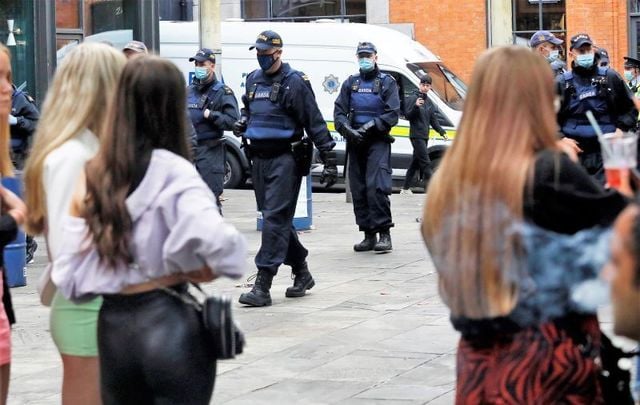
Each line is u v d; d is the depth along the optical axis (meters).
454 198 8.64
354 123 29.20
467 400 8.66
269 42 22.05
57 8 40.56
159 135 9.79
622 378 9.13
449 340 18.81
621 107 24.75
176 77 9.88
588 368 8.51
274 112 22.19
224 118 31.88
